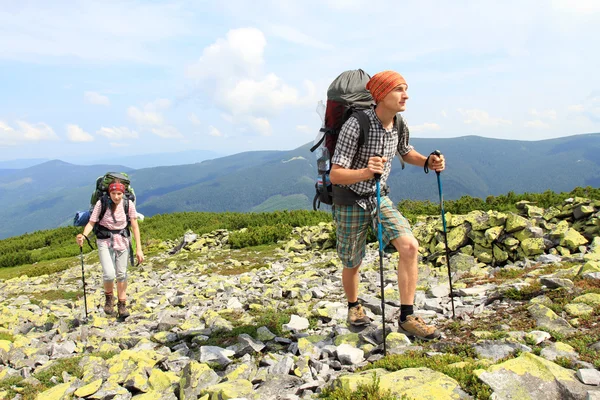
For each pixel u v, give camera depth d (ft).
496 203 55.98
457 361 12.83
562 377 10.63
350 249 16.84
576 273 21.17
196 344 20.39
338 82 15.66
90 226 29.22
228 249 66.08
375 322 19.70
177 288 40.40
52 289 51.06
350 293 18.21
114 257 29.86
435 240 39.65
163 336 21.93
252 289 33.76
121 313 29.53
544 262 29.50
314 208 17.30
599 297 16.71
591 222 34.86
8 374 18.49
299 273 40.29
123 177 29.53
